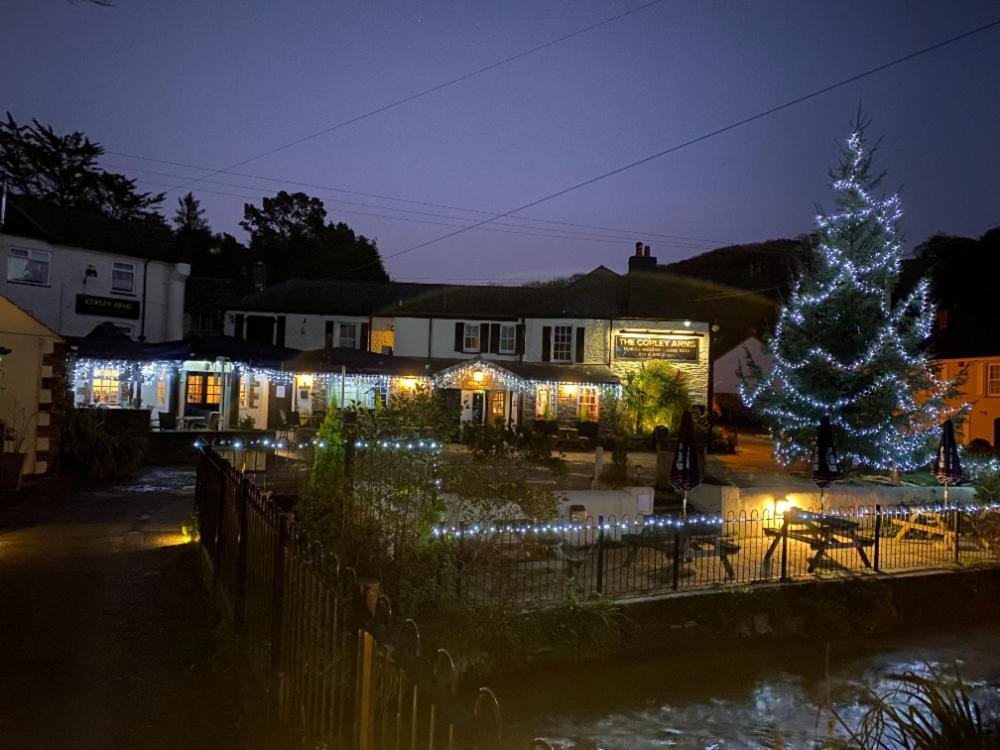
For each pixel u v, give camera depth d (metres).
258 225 64.31
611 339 35.72
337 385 32.38
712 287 51.09
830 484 15.90
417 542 8.68
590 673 8.96
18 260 29.89
